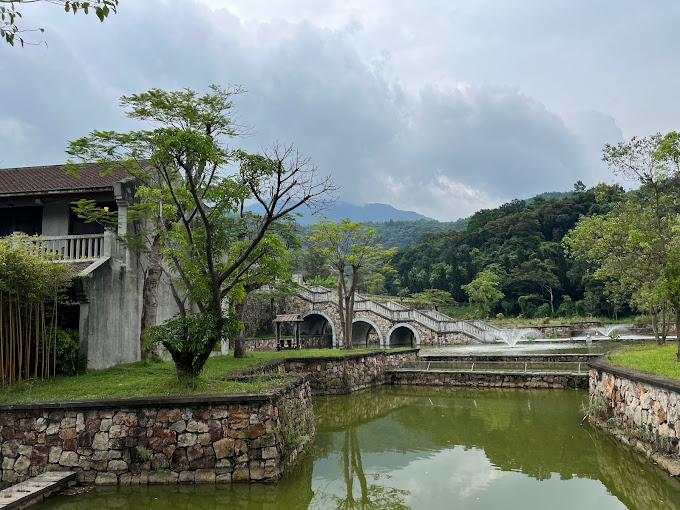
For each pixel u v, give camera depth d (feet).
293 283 79.15
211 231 33.45
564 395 58.44
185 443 27.27
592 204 237.86
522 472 31.32
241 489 26.50
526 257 225.97
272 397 28.71
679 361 38.75
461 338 121.90
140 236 48.93
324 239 88.17
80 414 27.76
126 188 47.96
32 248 36.17
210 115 37.76
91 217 47.67
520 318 191.31
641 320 156.46
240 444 27.32
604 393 41.39
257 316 134.62
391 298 189.98
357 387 65.77
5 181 52.42
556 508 25.17
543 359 70.33
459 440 39.73
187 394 29.14
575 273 209.36
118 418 27.61
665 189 62.80
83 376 38.52
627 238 64.18
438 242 284.41
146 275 48.24
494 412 50.21
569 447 36.32
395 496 27.63
